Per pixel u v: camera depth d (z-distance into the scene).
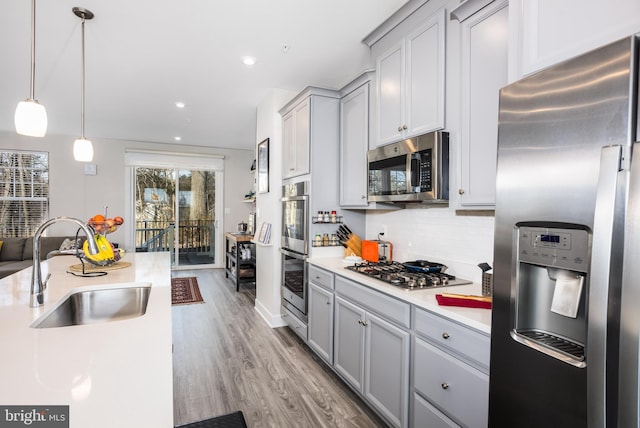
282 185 3.60
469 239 2.08
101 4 2.13
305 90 2.97
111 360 0.92
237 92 3.74
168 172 6.71
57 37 2.52
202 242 7.01
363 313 2.11
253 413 2.11
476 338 1.35
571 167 0.93
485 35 1.62
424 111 2.00
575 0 1.08
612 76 0.85
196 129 5.44
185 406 2.18
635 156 0.79
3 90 3.62
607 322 0.81
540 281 1.11
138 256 3.06
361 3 2.13
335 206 3.04
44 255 5.19
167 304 1.49
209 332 3.46
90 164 6.04
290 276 3.32
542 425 1.02
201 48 2.72
